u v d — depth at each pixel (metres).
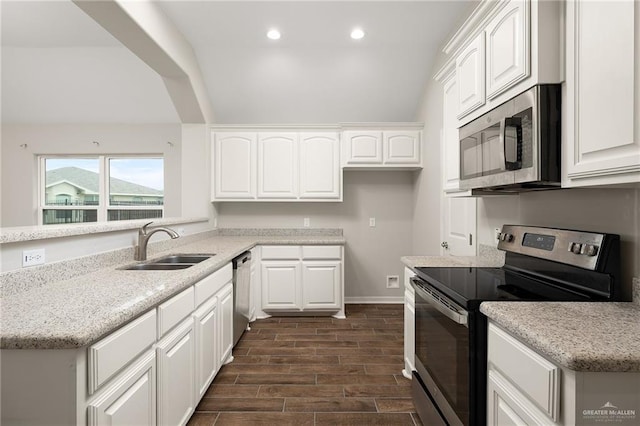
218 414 1.98
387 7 2.67
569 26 1.23
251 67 3.50
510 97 1.49
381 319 3.66
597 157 1.11
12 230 1.53
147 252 2.50
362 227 4.29
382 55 3.37
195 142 3.73
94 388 1.04
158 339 1.47
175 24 2.86
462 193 2.20
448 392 1.44
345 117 4.05
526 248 1.67
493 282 1.58
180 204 4.26
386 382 2.33
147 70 3.62
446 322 1.47
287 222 4.26
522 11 1.36
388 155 3.84
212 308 2.19
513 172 1.44
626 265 1.25
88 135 4.29
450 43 2.06
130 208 4.43
